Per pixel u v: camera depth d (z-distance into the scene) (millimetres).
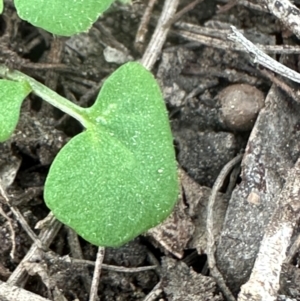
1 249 76
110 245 71
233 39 77
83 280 76
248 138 80
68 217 71
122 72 75
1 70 81
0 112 75
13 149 80
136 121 74
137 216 72
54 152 81
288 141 77
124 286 76
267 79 82
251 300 65
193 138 81
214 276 73
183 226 76
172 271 74
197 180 79
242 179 75
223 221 76
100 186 72
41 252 75
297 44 83
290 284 71
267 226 70
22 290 72
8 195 78
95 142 73
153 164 72
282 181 75
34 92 79
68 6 73
